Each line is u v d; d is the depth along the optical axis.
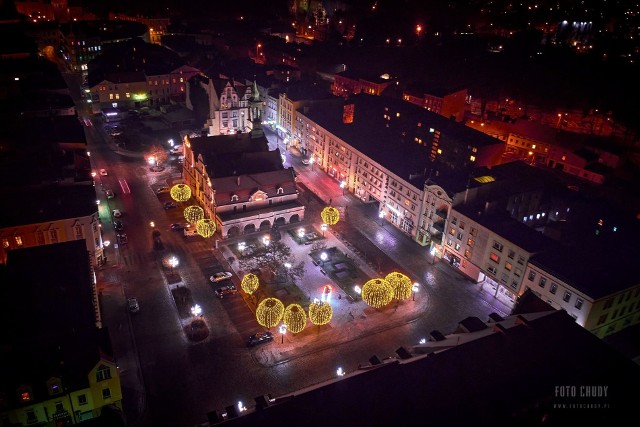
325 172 147.38
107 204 121.38
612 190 143.88
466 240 101.38
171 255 104.06
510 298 94.94
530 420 48.53
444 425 47.16
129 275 97.25
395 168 118.75
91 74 188.50
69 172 106.06
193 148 119.31
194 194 124.88
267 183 114.50
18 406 60.62
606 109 187.38
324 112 161.12
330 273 101.06
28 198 96.12
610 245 98.81
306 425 47.09
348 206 128.50
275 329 86.25
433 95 175.12
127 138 156.62
